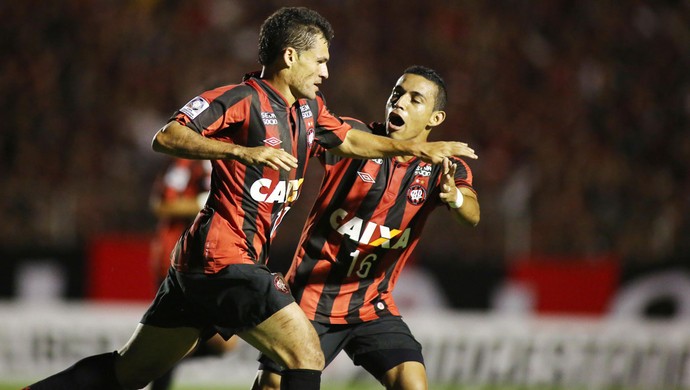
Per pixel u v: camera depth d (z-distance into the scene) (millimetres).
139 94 47531
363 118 48344
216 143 13383
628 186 44219
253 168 14289
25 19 49344
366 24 52312
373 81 50000
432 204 16953
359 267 16688
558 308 36719
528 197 42188
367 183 16438
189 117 13773
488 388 34000
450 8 53594
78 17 49938
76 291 35469
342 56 50844
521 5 54531
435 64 51562
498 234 40781
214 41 51000
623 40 53781
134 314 34062
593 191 43781
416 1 53406
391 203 16562
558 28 54000
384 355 16250
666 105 50844
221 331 14969
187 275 14578
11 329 32938
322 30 14711
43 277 35438
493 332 34781
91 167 43656
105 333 33625
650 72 52469
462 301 36562
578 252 40781
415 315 35812
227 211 14414
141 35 50156
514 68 52000
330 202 16562
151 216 41000
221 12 52031
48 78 47219
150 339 15156
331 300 16656
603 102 50750
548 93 51000
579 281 36844
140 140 45656
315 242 16641
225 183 14422
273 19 14656
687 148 47812
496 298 36719
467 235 40094
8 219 39062
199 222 14570
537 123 49188
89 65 48188
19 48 48375
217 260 14344
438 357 34562
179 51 49969
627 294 36719
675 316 36594
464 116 48812
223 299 14445
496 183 44562
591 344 35031
